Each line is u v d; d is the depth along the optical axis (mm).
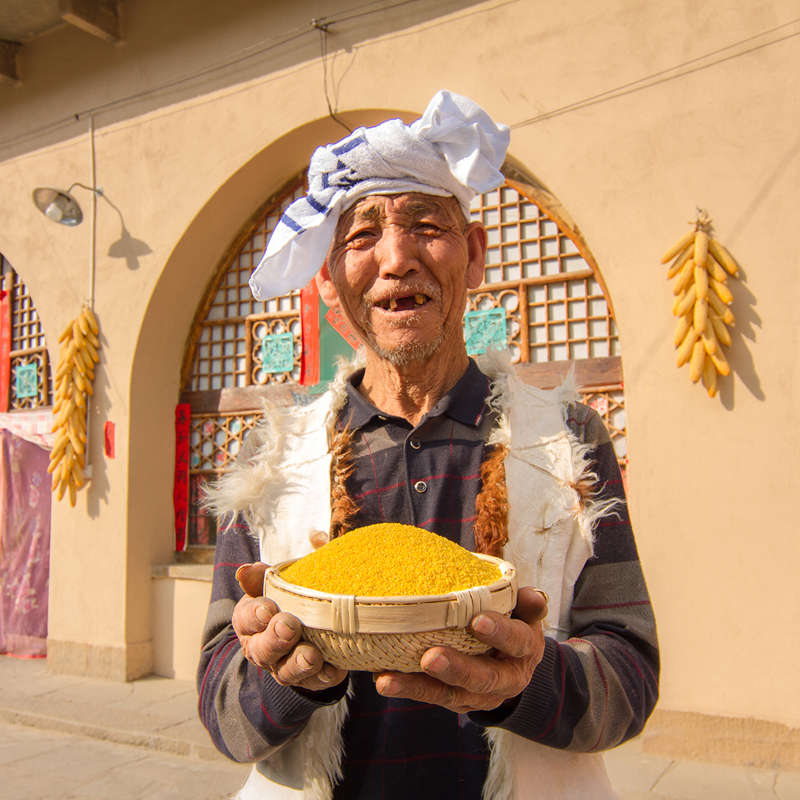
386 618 675
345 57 3971
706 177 3125
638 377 3229
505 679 705
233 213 4609
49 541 5418
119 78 4797
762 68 3025
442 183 1074
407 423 1124
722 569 3016
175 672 4547
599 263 3342
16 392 5730
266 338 4707
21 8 4816
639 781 2848
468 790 958
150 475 4711
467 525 1036
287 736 876
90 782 3262
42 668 4922
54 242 5035
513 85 3549
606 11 3352
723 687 2990
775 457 2945
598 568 1025
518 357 3846
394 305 1082
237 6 4336
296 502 1091
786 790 2730
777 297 2969
